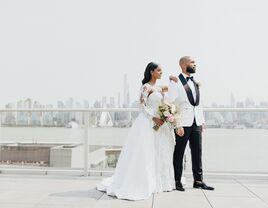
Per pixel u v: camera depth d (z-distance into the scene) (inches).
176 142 156.2
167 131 155.5
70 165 188.5
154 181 146.8
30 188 155.0
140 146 145.7
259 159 178.4
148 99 154.7
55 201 130.0
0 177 181.9
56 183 167.2
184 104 155.6
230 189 154.6
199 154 158.9
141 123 150.6
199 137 158.7
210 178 179.6
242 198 136.2
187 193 146.3
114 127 184.5
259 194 143.8
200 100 160.2
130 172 141.3
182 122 154.6
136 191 137.8
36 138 189.5
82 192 147.1
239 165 179.2
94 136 186.9
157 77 158.2
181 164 155.6
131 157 145.3
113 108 185.3
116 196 136.8
